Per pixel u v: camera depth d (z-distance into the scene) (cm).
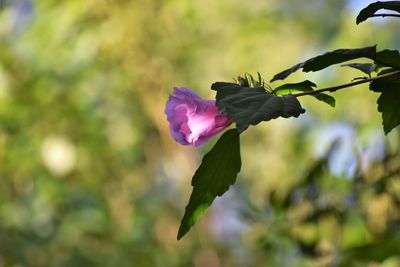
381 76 299
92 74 1107
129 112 1126
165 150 1135
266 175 1062
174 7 1112
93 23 1099
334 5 1226
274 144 1100
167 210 1141
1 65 1070
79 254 1075
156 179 1164
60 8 1083
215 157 296
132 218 1117
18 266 1047
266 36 1180
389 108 313
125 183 1127
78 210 1093
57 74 1103
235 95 265
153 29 1111
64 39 1091
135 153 1128
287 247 691
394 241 610
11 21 1126
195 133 291
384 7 298
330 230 661
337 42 1043
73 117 1092
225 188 300
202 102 291
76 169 1098
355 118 952
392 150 649
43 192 1076
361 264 624
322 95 300
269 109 260
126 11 1098
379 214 648
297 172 941
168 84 1116
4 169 1069
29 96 1082
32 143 1073
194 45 1137
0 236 1047
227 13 1169
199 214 302
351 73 981
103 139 1111
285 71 302
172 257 1112
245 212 688
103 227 1093
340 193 661
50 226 1074
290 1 1240
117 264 1082
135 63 1109
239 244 1111
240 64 1164
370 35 1032
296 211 671
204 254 1134
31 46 1091
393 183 658
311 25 1224
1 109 1067
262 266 982
